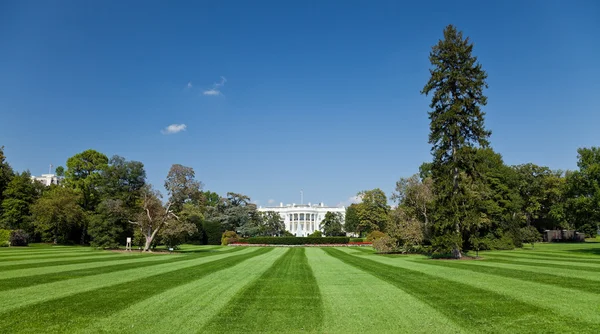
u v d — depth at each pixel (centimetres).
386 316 1052
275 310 1120
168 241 4697
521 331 905
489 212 4559
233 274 1995
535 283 1600
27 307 1138
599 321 980
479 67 3325
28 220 6544
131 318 1021
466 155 3262
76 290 1435
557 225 8306
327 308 1148
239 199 9319
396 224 4309
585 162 4406
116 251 4456
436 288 1495
